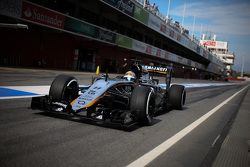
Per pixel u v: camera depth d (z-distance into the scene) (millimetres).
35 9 16562
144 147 4082
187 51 55844
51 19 18047
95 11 26781
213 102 12352
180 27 47375
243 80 121562
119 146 3965
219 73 92062
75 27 20688
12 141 3611
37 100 4949
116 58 31750
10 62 17703
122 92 5852
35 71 15734
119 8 25047
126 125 4535
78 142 3906
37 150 3416
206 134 5473
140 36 38031
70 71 20656
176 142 4594
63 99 5207
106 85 5312
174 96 7906
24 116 4957
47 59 20969
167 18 39125
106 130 4688
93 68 27422
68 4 23156
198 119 7062
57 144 3717
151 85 7074
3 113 5031
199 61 71812
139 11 28906
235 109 10539
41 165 3010
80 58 25672
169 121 6301
